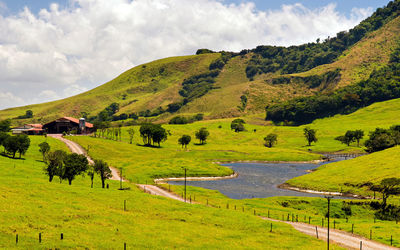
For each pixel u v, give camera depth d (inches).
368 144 6943.9
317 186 4424.2
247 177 5639.8
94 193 2970.0
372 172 4355.3
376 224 2758.4
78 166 3661.4
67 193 2822.3
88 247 1787.6
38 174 4018.2
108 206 2637.8
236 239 2153.1
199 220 2544.3
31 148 6264.8
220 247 1961.1
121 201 2832.2
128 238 1999.3
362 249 2090.3
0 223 1941.4
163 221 2449.6
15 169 4042.8
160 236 2092.8
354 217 3208.7
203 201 3543.3
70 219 2206.0
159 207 2802.7
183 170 5703.7
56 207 2381.9
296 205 3545.8
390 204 3324.3
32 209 2257.6
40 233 1793.8
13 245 1680.6
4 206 2219.5
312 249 2010.3
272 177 5629.9
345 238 2324.1
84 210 2422.5
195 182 5162.4
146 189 4146.2
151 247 1891.0
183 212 2723.9
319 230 2527.1
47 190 2802.7
